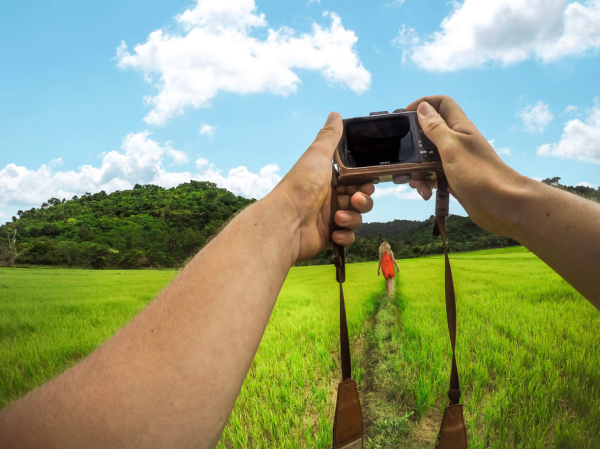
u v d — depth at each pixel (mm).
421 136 1475
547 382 3793
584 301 7871
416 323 7125
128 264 92625
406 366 5016
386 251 13242
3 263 80188
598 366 4012
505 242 50719
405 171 1422
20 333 8211
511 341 5711
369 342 6801
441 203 1431
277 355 5789
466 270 20969
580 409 3332
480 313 7695
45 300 15156
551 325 6223
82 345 7000
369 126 1535
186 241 115875
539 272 15742
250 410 3998
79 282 28609
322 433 3316
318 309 10398
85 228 119688
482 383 4156
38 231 116562
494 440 3162
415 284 16047
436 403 4121
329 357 5477
